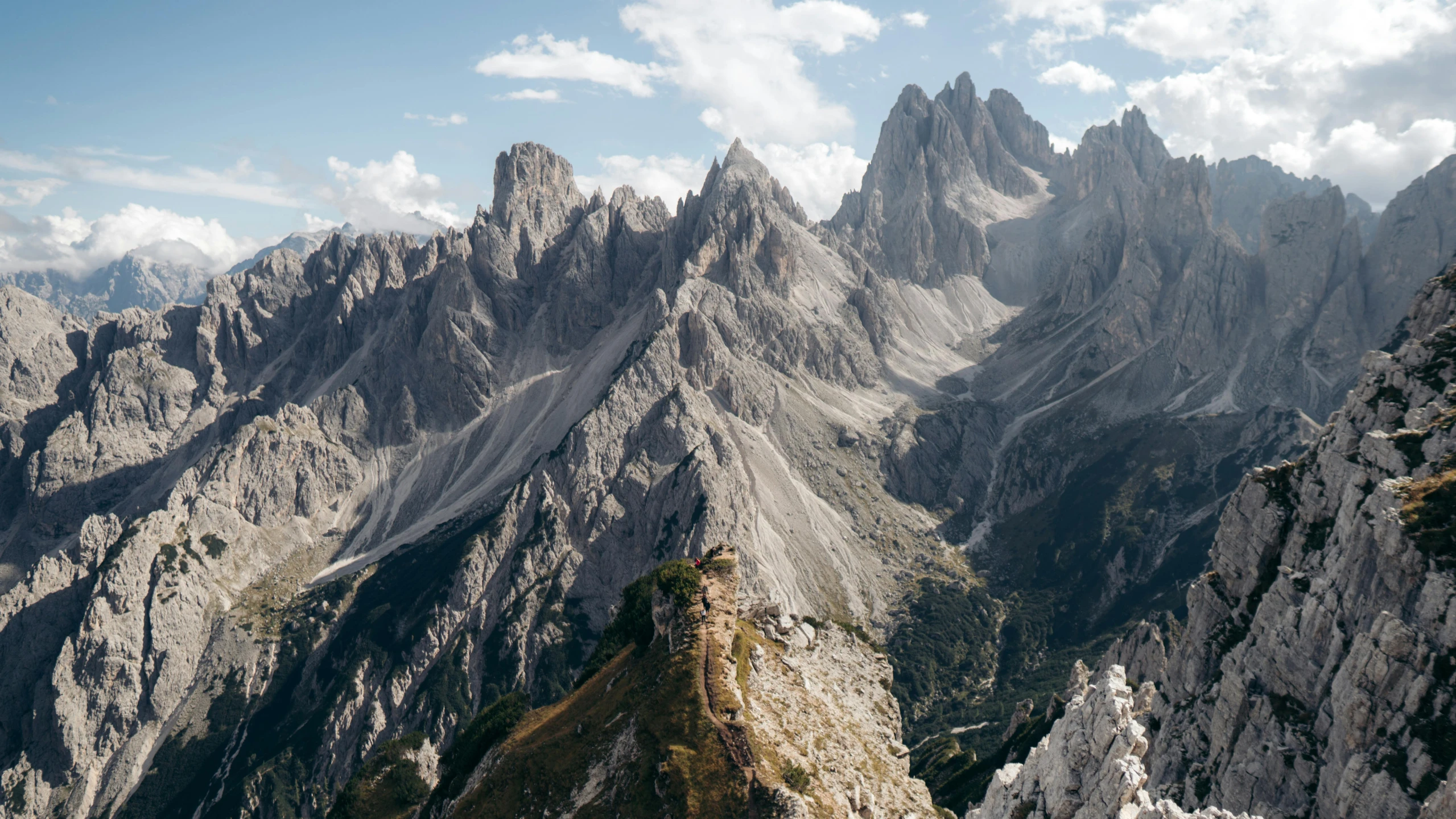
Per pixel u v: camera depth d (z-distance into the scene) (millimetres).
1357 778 68938
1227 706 89750
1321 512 95875
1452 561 70812
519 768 81750
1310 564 92312
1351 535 81938
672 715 73750
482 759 94812
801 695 81312
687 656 79000
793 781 67750
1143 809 52750
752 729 71562
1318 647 81688
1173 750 97750
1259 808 80562
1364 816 67938
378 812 126250
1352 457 94875
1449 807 51312
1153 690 111750
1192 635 108188
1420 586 73125
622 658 95500
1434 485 77188
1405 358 100438
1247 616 101562
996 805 66812
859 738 80750
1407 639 69500
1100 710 58875
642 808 69188
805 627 93750
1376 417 97938
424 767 134250
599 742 78500
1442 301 124375
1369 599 77938
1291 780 78375
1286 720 82062
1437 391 93938
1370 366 106312
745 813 65500
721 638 81562
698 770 68500
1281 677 84750
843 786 71250
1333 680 78250
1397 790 65750
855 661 94188
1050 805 59250
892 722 88188
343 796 128000
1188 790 90938
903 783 78188
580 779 76062
